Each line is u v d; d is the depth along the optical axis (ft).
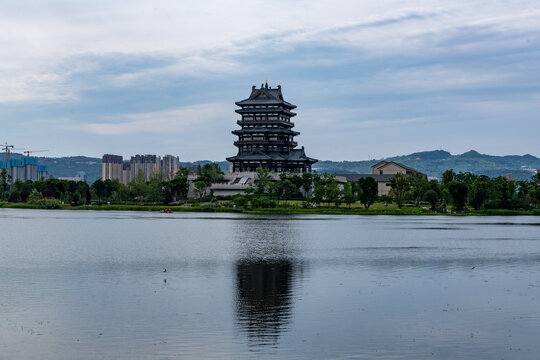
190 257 341.00
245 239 451.53
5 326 184.75
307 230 542.16
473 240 452.35
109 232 512.22
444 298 224.94
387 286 248.11
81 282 255.29
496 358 159.84
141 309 205.87
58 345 166.91
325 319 194.39
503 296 228.43
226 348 165.58
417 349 165.89
